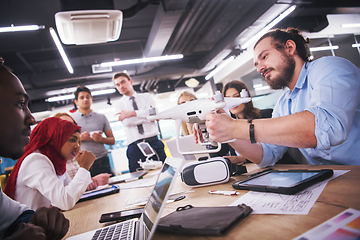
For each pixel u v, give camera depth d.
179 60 7.80
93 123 3.08
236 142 1.02
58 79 6.51
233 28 5.52
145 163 2.25
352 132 0.98
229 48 6.15
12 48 5.57
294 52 1.11
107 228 0.64
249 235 0.40
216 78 8.73
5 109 0.59
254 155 1.04
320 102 0.81
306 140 0.75
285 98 1.32
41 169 1.09
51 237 0.52
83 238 0.59
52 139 1.25
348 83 0.83
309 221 0.40
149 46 5.83
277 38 1.12
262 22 4.99
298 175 0.70
